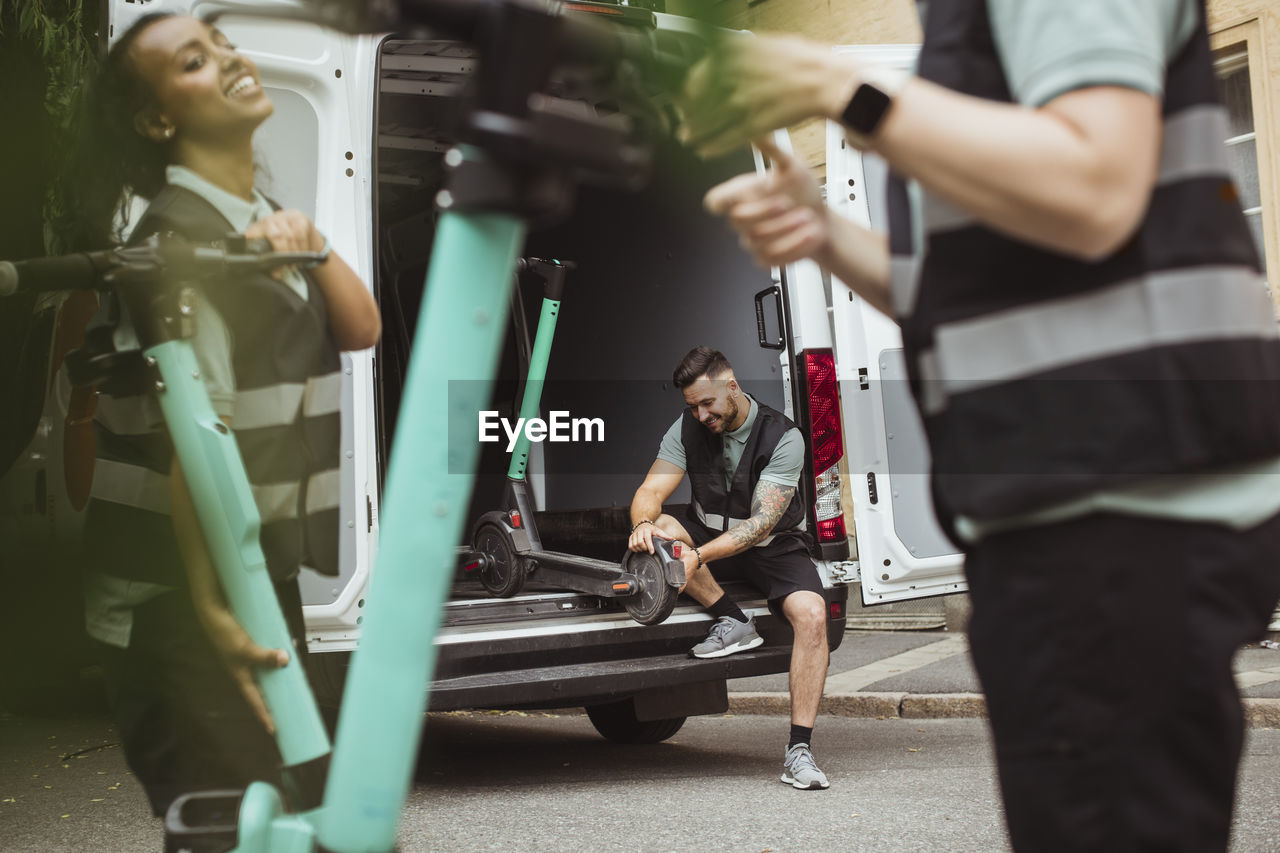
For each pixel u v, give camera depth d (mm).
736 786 4332
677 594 4504
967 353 1015
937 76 996
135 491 1758
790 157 1215
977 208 908
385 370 6801
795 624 4496
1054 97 908
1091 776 971
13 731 6105
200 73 1693
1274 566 996
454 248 746
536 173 721
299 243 1636
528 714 6688
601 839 3559
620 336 6125
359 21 791
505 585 5133
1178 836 950
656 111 925
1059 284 984
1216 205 975
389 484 792
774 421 4773
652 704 4711
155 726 1777
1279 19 6805
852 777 4441
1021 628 1003
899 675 6664
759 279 5453
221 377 1606
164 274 1480
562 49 785
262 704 1504
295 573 1748
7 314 6582
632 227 6047
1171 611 959
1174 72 980
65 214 1833
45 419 6270
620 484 6109
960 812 3754
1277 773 4105
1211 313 958
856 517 4770
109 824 3945
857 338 4848
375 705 800
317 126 3988
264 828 1144
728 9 880
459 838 3598
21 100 5828
